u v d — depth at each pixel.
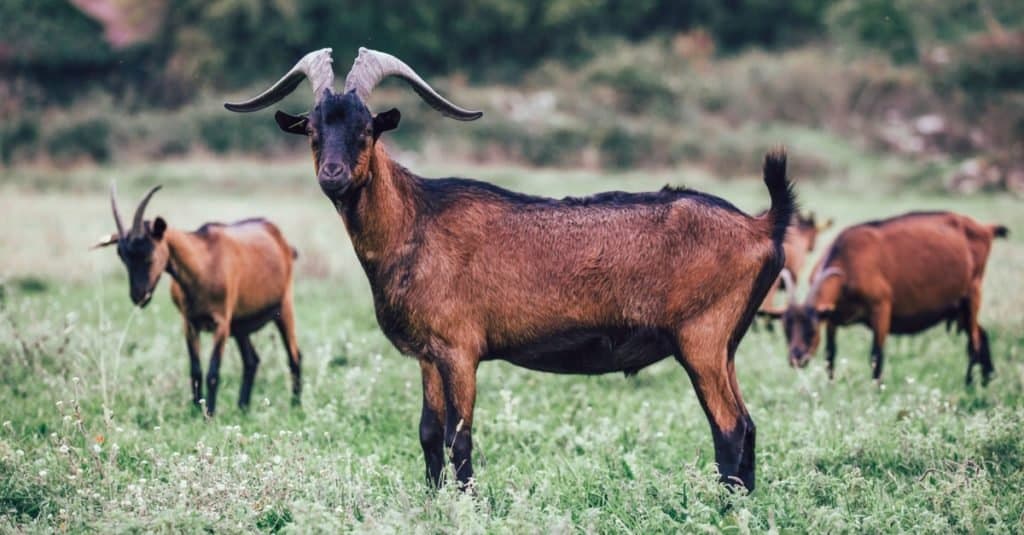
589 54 57.16
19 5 49.69
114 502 7.51
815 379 12.20
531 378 12.28
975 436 9.05
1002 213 31.17
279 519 7.63
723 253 8.03
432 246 8.14
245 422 10.88
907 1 59.56
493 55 56.09
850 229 13.56
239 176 37.81
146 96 49.25
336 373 12.40
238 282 11.81
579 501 8.05
